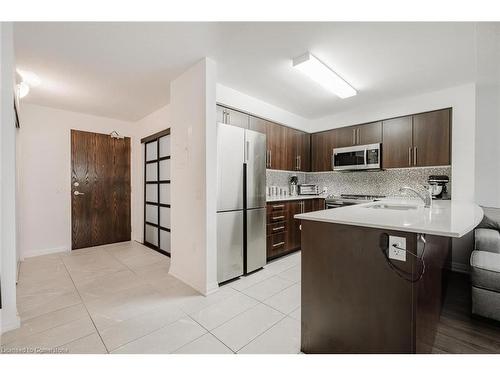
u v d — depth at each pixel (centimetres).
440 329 177
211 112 240
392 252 122
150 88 303
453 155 297
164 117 371
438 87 299
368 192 402
